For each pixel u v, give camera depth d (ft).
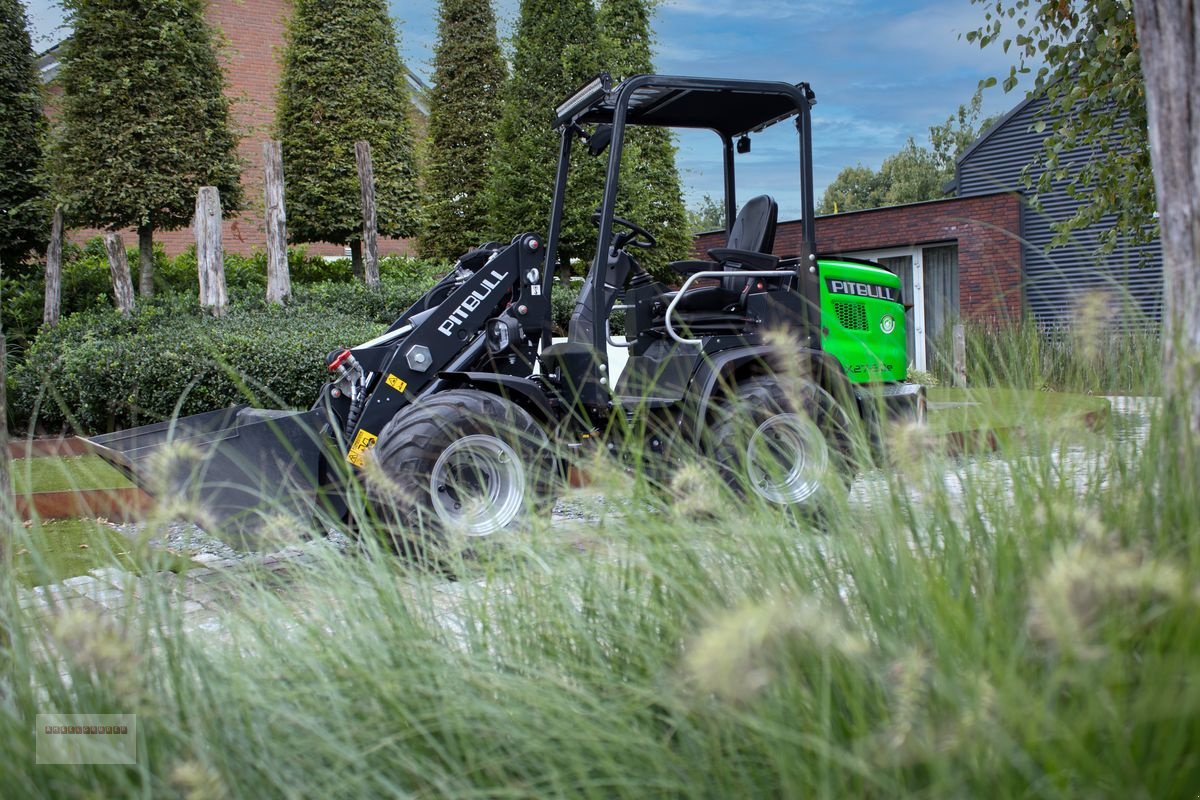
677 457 7.77
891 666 4.45
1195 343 6.75
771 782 4.54
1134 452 5.90
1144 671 4.16
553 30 44.62
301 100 45.91
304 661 5.47
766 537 5.73
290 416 14.29
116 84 38.04
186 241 61.98
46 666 5.25
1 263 41.96
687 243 50.03
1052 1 26.21
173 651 5.30
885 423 6.34
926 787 4.26
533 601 6.11
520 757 4.80
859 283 18.11
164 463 7.13
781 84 16.92
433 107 55.88
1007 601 4.87
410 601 6.17
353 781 4.67
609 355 17.70
